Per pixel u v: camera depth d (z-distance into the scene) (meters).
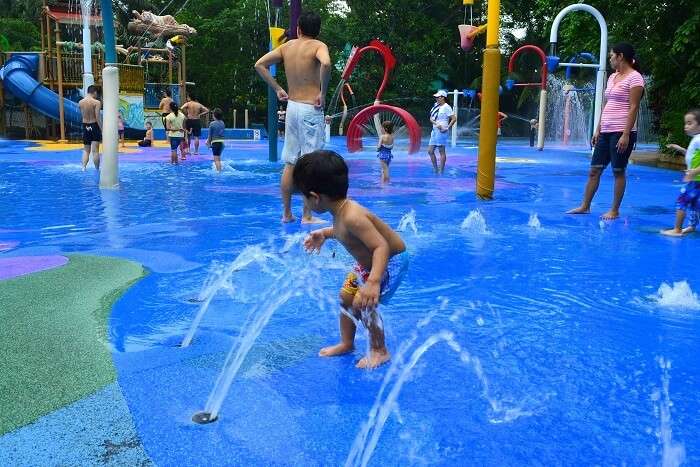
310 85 6.86
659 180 12.56
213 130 13.25
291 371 3.08
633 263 5.35
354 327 3.29
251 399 2.77
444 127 13.31
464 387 2.91
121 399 2.74
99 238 6.27
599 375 3.06
